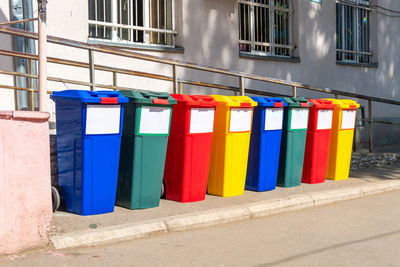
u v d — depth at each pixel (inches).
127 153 240.7
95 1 361.1
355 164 414.6
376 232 230.2
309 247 203.9
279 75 480.7
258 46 474.3
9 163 173.5
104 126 224.8
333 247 204.2
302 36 503.8
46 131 184.5
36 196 182.1
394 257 191.5
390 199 313.7
